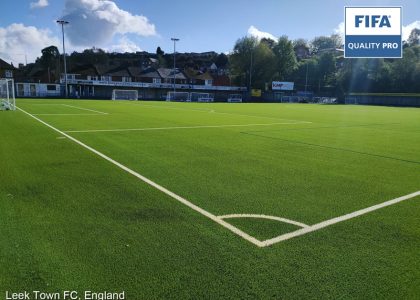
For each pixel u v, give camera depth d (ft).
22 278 9.13
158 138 34.30
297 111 98.12
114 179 18.63
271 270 9.71
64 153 25.48
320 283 9.13
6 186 16.99
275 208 14.70
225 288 8.84
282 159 25.17
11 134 34.94
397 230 12.64
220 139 34.50
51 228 12.19
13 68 223.10
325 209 14.73
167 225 12.67
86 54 356.38
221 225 12.77
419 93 205.87
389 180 19.79
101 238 11.48
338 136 39.88
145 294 8.55
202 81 288.30
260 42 259.60
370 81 227.61
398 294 8.75
